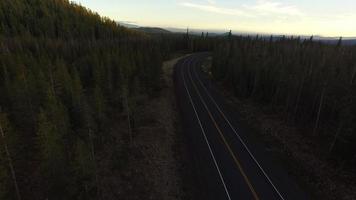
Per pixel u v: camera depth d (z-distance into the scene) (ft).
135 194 77.46
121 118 134.72
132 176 85.46
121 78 167.94
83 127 108.58
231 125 127.65
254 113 147.64
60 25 487.20
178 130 121.29
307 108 141.18
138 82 163.53
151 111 144.77
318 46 304.30
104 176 85.15
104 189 78.74
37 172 87.92
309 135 117.91
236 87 192.03
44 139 71.46
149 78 188.14
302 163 93.20
